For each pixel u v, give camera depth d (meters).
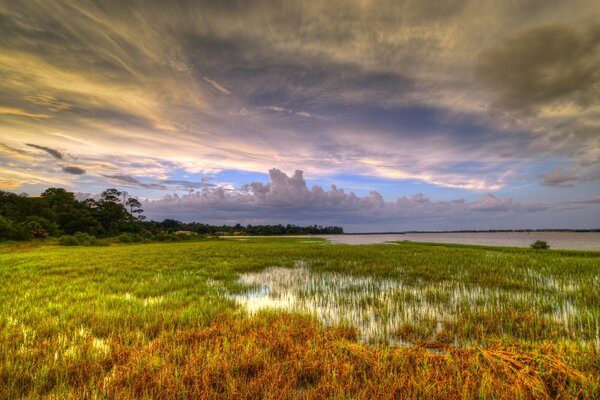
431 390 3.64
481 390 3.57
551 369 4.08
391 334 6.26
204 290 10.77
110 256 23.95
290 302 9.11
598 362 4.45
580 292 9.73
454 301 8.95
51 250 32.50
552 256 21.72
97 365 4.52
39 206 62.00
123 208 81.25
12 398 3.77
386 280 12.97
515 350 4.88
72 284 11.51
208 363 4.40
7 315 7.08
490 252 25.98
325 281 12.84
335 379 3.93
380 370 4.24
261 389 3.83
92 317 6.86
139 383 3.92
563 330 6.26
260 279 13.45
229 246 42.00
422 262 18.80
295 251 29.59
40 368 4.43
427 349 5.43
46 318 6.91
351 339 5.98
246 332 6.04
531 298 9.11
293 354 4.75
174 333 5.99
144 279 12.92
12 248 34.53
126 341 5.51
